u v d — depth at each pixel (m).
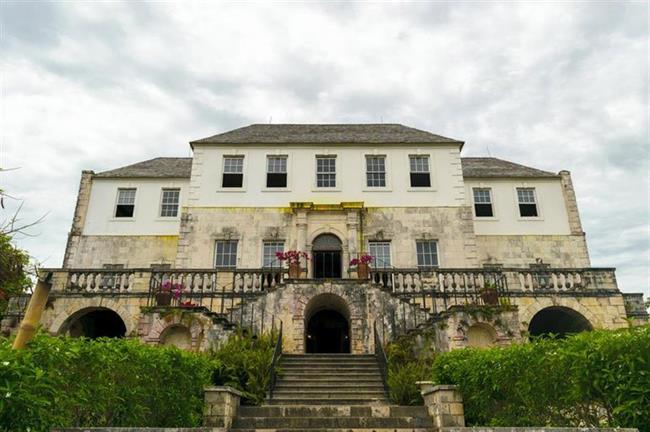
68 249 26.16
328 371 14.50
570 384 6.62
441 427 8.74
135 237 26.66
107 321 21.30
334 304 20.02
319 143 25.58
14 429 4.45
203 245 23.52
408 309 18.14
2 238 10.11
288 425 9.68
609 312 18.52
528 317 18.33
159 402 8.24
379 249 23.66
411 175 25.23
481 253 26.33
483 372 8.43
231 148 25.53
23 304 17.50
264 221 24.00
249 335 15.23
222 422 9.02
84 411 6.97
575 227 26.80
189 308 15.61
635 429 5.40
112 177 27.84
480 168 29.62
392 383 12.38
